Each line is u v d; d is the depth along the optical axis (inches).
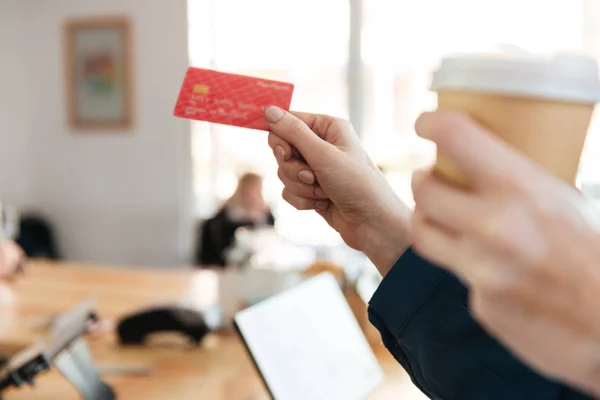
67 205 176.1
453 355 25.5
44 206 177.3
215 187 170.7
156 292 79.3
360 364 46.9
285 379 39.6
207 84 30.2
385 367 52.2
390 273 27.9
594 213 11.8
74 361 43.7
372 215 31.7
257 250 79.4
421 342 26.7
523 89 12.7
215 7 165.0
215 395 46.9
